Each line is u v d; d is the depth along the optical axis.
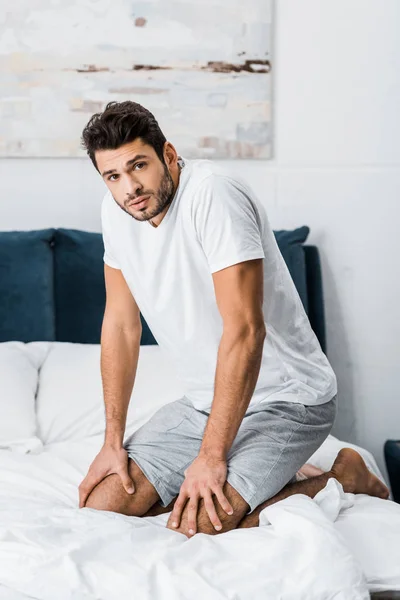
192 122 3.09
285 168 3.15
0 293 2.89
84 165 3.10
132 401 2.57
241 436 1.91
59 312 2.96
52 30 3.03
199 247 1.85
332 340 3.20
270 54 3.08
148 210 1.78
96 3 3.02
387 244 3.17
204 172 1.83
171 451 2.01
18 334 2.89
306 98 3.12
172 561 1.52
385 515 1.83
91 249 2.98
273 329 1.98
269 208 3.16
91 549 1.54
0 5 3.01
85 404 2.57
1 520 1.70
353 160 3.14
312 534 1.58
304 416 1.98
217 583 1.48
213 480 1.77
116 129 1.72
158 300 1.95
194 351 1.99
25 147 3.06
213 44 3.06
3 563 1.52
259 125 3.10
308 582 1.49
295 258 3.01
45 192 3.10
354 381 3.21
